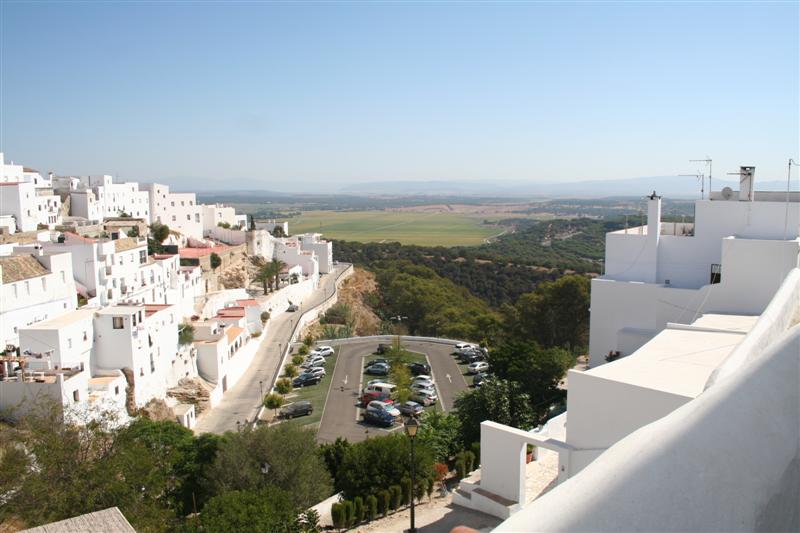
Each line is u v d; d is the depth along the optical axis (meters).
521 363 47.22
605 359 37.91
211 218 123.19
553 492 3.69
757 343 10.24
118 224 88.94
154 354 48.06
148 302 61.97
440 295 114.44
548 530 3.37
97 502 25.53
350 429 47.16
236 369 61.91
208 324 60.12
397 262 150.00
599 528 3.48
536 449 31.06
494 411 38.25
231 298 85.12
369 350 75.31
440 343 79.19
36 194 81.50
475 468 34.00
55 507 24.45
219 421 50.34
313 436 33.91
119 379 42.41
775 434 4.45
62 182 100.75
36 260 46.03
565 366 47.25
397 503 29.56
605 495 3.60
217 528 22.69
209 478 30.62
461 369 65.19
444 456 35.19
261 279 94.50
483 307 119.19
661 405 18.88
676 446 3.97
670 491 3.75
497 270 144.62
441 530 25.20
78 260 52.53
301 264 115.44
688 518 3.74
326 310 99.88
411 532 24.70
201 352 56.16
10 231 68.81
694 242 38.94
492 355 50.16
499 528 3.43
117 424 36.81
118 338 43.91
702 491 3.86
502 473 26.02
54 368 38.25
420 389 55.12
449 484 32.59
